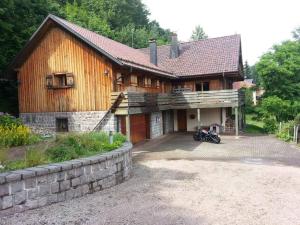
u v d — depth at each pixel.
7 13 21.72
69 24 19.39
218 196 8.51
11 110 22.91
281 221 6.70
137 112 18.09
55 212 7.02
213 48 27.88
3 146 9.70
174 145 19.41
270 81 30.70
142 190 9.09
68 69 18.83
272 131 26.38
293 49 30.34
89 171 8.59
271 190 9.13
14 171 7.06
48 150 8.85
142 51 29.97
